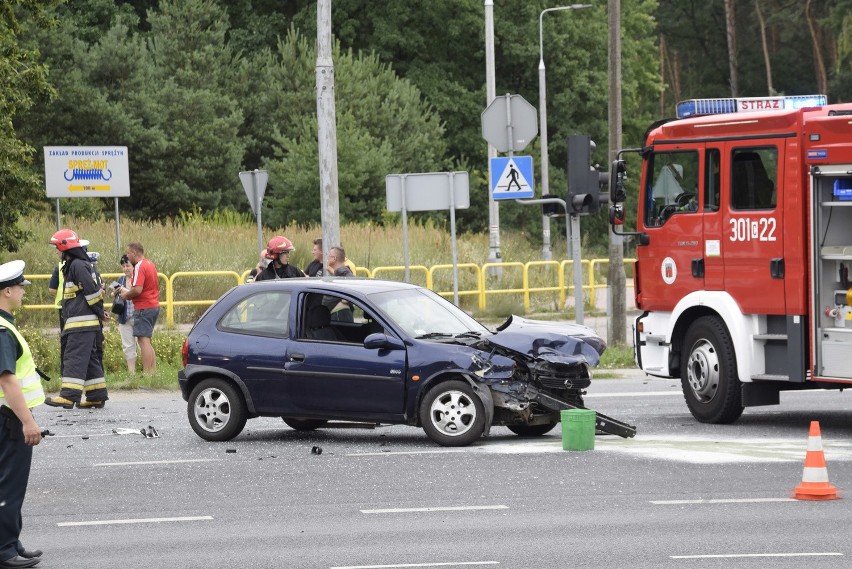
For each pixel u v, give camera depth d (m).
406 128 147.38
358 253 99.25
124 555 24.64
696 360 42.53
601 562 23.25
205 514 28.56
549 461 34.59
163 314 81.94
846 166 38.22
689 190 43.38
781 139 39.97
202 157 137.00
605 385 55.03
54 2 82.56
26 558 23.95
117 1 169.25
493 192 56.31
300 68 149.75
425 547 24.75
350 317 39.81
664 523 26.59
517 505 28.83
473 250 105.44
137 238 96.44
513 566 23.08
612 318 66.50
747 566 22.73
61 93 131.00
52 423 44.47
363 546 24.95
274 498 30.28
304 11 171.88
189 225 106.25
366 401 38.00
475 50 176.50
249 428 43.38
